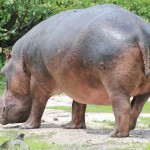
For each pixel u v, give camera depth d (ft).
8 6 196.85
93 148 68.44
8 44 211.41
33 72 90.94
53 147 69.97
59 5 207.41
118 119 75.77
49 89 90.33
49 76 87.97
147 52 75.41
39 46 88.69
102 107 137.80
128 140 73.72
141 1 210.59
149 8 211.41
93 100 81.20
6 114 94.38
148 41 76.23
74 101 90.74
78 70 79.20
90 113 122.93
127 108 75.31
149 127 95.20
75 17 83.66
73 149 68.08
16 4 196.95
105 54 75.31
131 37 75.36
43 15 201.16
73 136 80.07
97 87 78.33
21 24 206.90
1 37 199.62
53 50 83.66
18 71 93.97
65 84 82.99
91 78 78.23
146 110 132.77
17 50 94.79
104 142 73.05
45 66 87.66
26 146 67.15
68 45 80.59
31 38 91.66
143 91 78.79
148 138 76.48
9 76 95.45
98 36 76.69
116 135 76.48
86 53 77.56
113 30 76.38
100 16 79.10
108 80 75.56
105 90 78.02
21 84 94.02
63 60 81.46
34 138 78.95
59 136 80.23
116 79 74.90
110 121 103.91
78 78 79.82
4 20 203.92
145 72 75.10
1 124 96.07
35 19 206.28
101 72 76.02
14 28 210.59
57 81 85.46
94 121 104.37
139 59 75.36
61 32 83.51
